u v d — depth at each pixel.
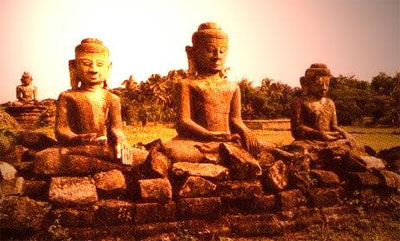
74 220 6.50
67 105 7.97
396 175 8.75
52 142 8.67
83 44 8.09
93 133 7.56
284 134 24.31
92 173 7.25
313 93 10.38
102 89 8.32
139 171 7.59
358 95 34.31
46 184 6.95
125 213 6.73
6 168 7.20
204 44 8.91
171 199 7.04
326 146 9.48
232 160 7.64
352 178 8.62
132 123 30.16
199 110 8.75
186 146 7.96
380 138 21.30
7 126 19.16
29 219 6.19
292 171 8.10
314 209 7.88
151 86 37.28
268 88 45.16
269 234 7.20
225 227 7.08
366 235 7.42
